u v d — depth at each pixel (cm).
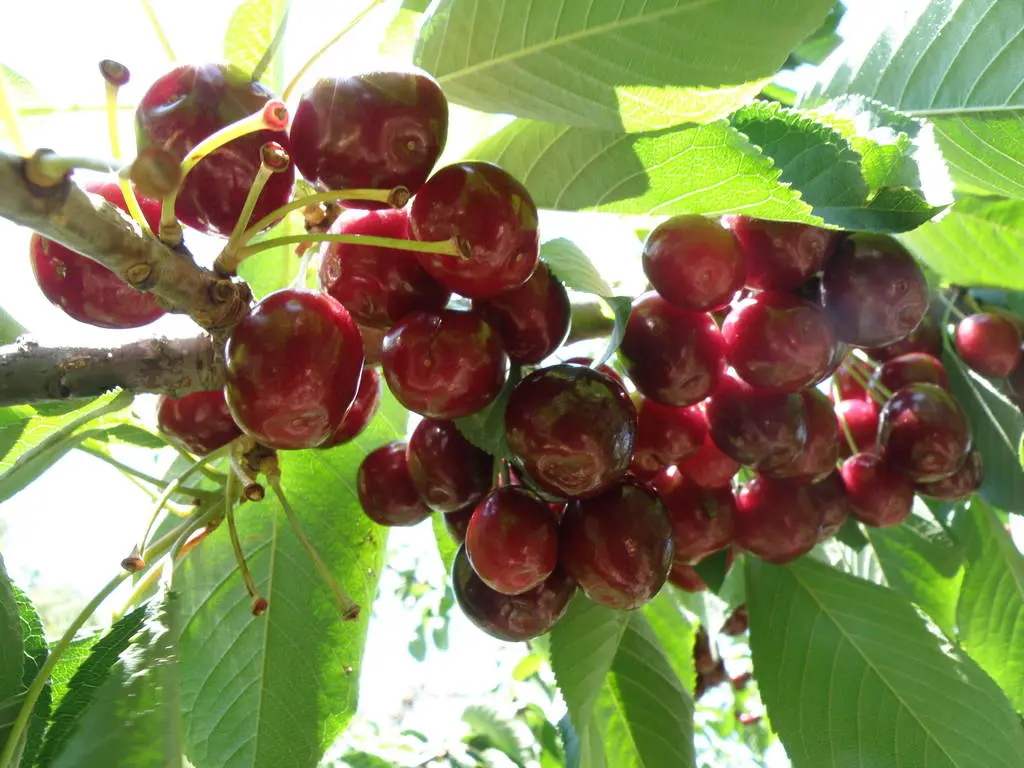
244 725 19
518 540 15
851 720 21
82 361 13
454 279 13
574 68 15
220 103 12
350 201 13
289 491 21
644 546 15
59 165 9
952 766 20
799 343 17
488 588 17
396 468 18
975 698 21
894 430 22
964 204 25
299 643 20
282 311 12
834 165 18
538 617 16
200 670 20
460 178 13
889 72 23
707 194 16
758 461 18
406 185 13
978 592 27
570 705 20
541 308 15
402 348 14
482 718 42
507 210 13
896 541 28
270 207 13
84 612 14
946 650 21
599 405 14
